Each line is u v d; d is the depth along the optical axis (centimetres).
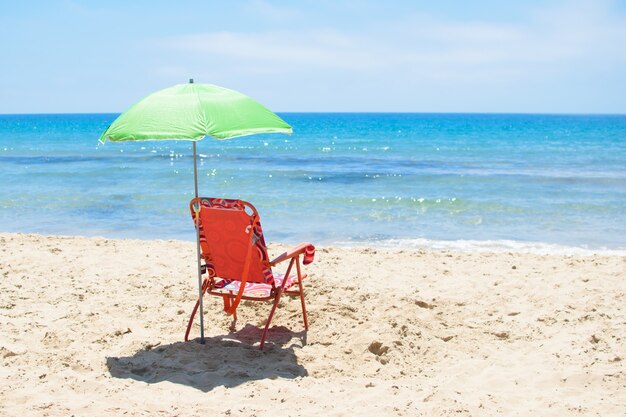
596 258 825
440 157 2903
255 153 3238
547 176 1984
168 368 438
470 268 762
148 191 1648
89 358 453
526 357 467
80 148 3653
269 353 475
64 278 687
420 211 1339
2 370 422
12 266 739
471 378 431
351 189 1698
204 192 1625
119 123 425
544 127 8062
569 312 568
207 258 488
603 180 1873
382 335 499
